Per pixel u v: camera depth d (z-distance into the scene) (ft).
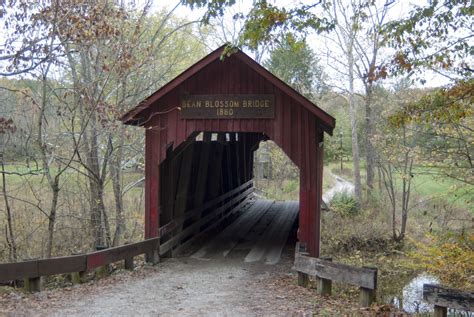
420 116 32.14
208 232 47.32
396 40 29.50
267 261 36.35
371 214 65.41
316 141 34.53
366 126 73.82
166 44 59.82
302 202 34.65
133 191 65.36
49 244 37.22
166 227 36.50
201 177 44.70
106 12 38.04
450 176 43.57
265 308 22.36
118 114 39.88
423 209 63.52
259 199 75.25
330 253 52.37
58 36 35.76
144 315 20.86
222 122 35.70
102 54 42.19
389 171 58.95
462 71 34.27
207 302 23.65
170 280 29.43
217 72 35.83
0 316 19.83
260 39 30.53
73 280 27.71
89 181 50.16
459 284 35.73
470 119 40.55
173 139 36.22
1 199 46.85
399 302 34.35
